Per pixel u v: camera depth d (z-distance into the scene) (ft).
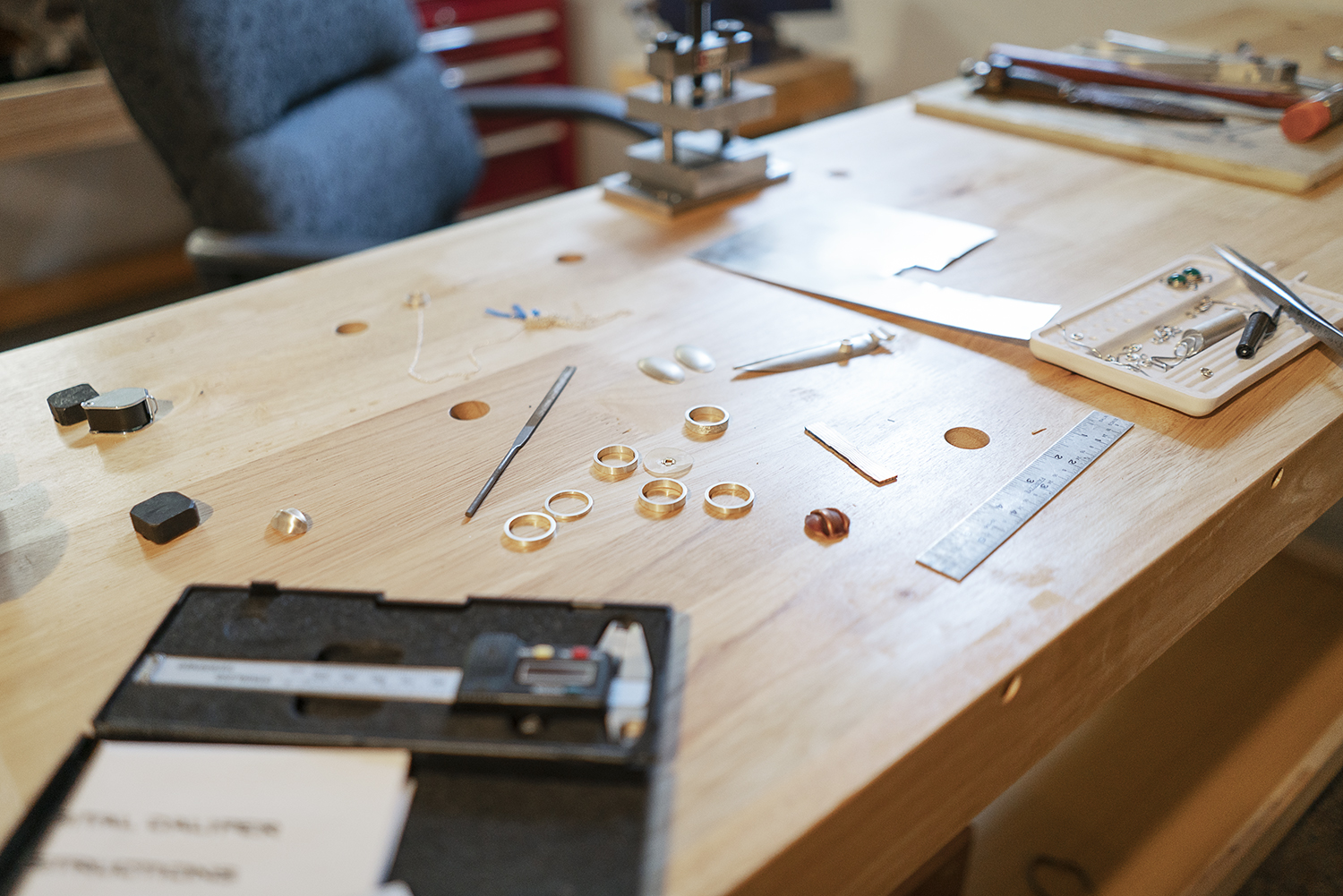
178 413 2.01
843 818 1.36
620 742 1.36
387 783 1.35
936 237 2.54
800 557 1.65
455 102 3.75
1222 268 2.32
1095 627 1.59
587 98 3.91
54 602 1.62
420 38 3.69
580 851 1.30
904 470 1.81
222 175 2.74
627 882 1.27
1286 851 2.85
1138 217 2.64
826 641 1.52
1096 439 1.88
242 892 1.26
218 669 1.46
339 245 2.68
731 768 1.38
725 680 1.47
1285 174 2.73
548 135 7.52
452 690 1.42
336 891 1.26
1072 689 1.63
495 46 6.86
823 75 5.43
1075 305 2.25
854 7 5.64
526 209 2.83
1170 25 4.56
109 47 2.62
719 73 2.82
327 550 1.69
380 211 3.25
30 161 5.85
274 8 2.87
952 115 3.39
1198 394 1.91
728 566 1.64
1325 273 2.34
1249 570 1.92
